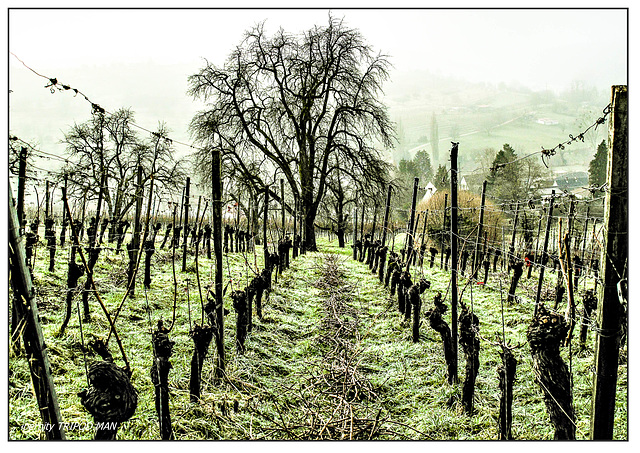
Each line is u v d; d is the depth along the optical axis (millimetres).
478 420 4895
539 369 3865
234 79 22219
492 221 18344
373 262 15492
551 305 9211
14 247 3033
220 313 5602
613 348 3340
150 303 8016
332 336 7547
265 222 10773
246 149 23141
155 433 4230
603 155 26266
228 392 5273
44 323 6332
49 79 4262
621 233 3254
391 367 6391
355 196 23312
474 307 9523
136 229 8617
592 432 3479
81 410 4328
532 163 31109
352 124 23734
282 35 22469
